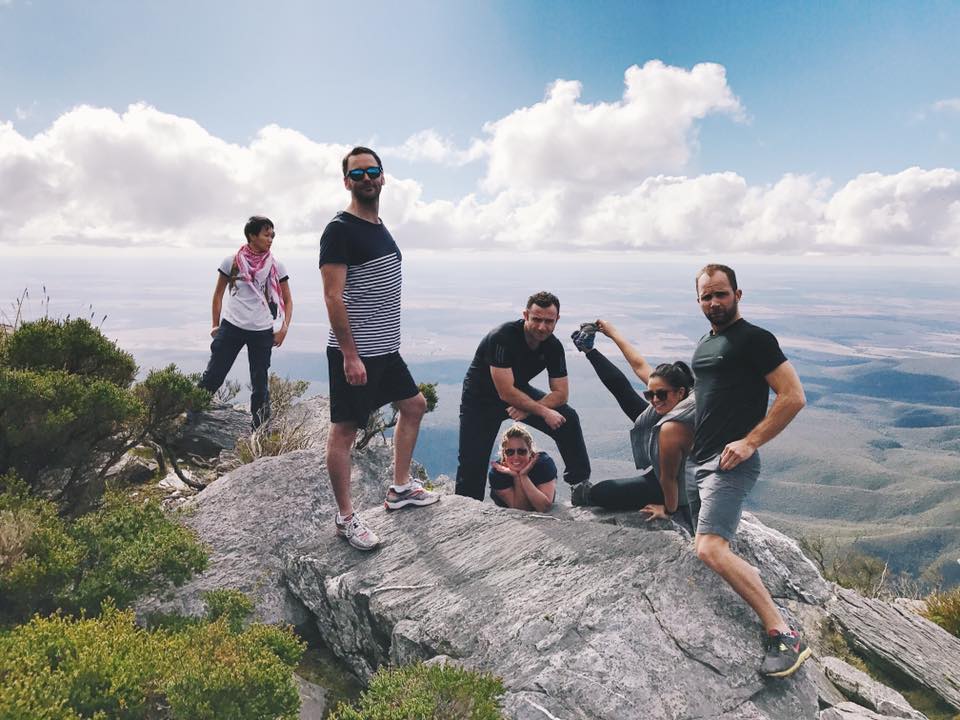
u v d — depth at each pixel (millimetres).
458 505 5156
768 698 3326
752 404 3693
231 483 5574
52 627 2953
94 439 4820
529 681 3270
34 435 4254
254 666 2959
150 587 3859
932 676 5469
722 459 3545
